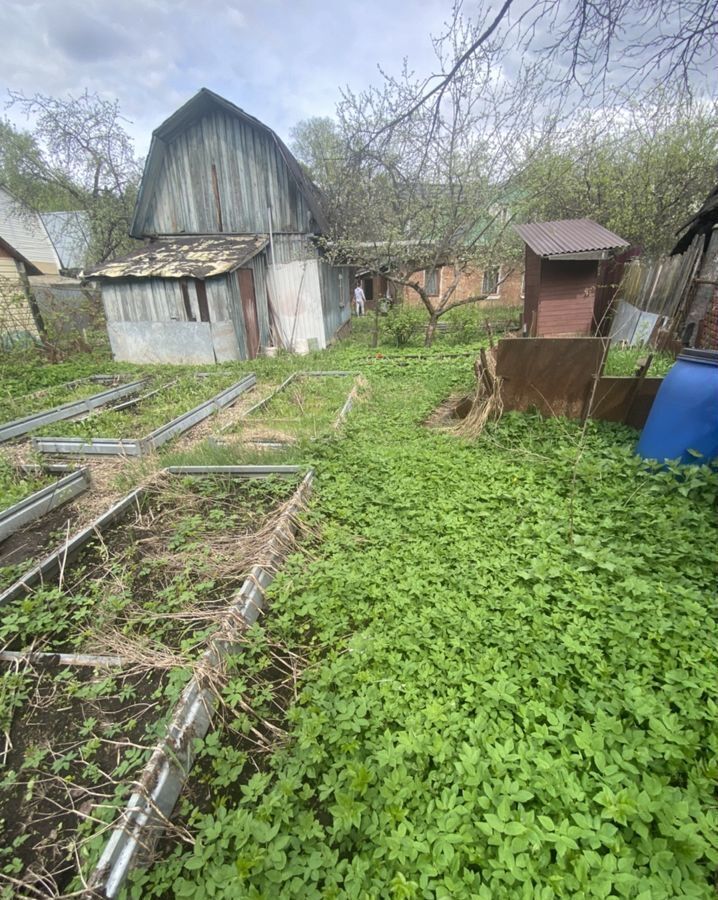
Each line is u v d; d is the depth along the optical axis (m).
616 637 2.44
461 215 12.04
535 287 11.75
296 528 3.96
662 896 1.44
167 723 2.22
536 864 1.54
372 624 2.74
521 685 2.24
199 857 1.72
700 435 4.11
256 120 12.43
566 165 12.09
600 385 5.47
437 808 1.77
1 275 12.22
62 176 17.97
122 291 12.36
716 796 1.79
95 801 2.01
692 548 3.15
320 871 1.64
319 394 8.15
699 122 12.73
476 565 3.14
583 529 3.48
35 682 2.63
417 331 15.27
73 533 4.09
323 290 14.45
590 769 1.87
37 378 9.95
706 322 7.51
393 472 4.65
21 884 1.74
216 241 13.62
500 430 5.43
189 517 4.24
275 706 2.45
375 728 2.10
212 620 2.96
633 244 14.54
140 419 7.12
